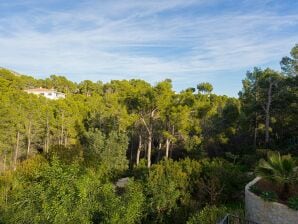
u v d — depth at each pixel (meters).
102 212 11.34
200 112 30.58
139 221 12.73
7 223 10.53
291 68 30.66
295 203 10.42
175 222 14.03
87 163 19.30
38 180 12.95
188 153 33.56
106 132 39.09
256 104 32.72
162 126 34.47
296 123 29.52
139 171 23.56
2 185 15.29
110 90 74.75
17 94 41.72
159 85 28.77
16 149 37.06
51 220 9.98
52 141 42.72
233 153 33.44
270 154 13.21
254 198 11.71
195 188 16.48
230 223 10.50
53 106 42.38
